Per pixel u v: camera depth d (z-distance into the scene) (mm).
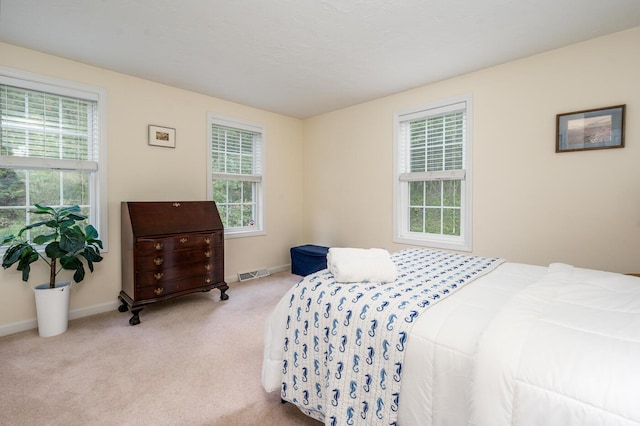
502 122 2832
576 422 758
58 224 2455
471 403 916
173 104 3412
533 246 2703
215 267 3256
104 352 2182
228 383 1827
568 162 2516
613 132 2307
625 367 791
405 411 1113
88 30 2258
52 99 2734
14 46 2488
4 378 1858
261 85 3357
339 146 4281
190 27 2215
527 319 1052
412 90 3461
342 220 4270
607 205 2359
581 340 913
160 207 3012
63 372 1926
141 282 2727
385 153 3740
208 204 3385
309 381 1428
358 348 1246
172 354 2160
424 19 2115
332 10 2012
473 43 2447
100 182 2924
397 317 1204
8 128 2547
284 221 4609
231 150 4055
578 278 1537
